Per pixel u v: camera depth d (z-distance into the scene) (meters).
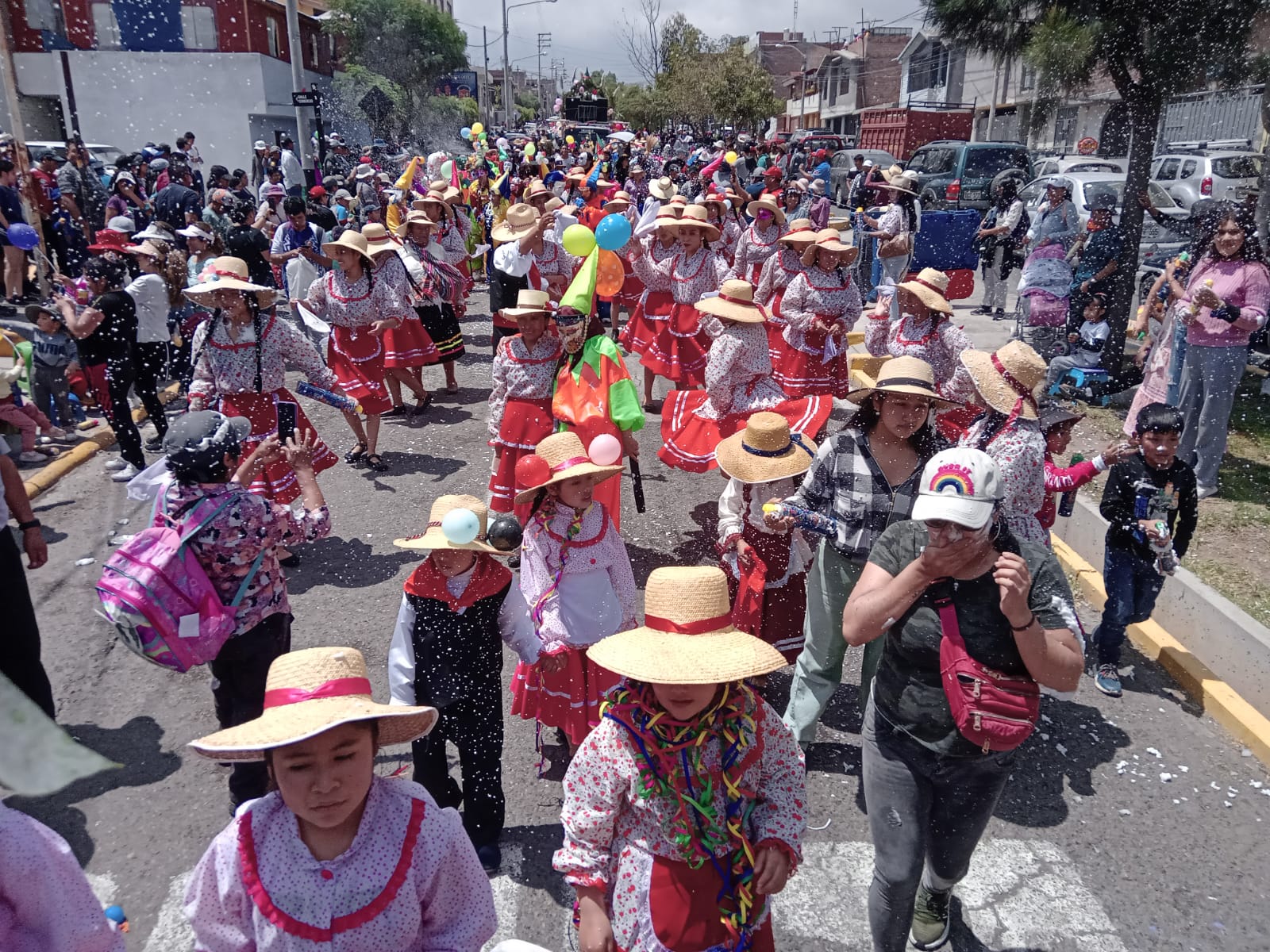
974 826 2.85
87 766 0.77
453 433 9.04
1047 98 9.32
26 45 22.98
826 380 8.31
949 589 2.62
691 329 8.82
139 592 3.24
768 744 2.32
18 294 11.95
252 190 26.17
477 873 2.04
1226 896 3.56
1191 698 4.87
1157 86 8.48
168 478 3.47
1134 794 4.13
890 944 2.95
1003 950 3.30
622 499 7.42
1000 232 13.01
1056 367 9.31
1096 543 6.07
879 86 56.75
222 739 1.81
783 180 21.64
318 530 3.58
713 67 49.81
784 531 4.02
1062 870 3.68
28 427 7.86
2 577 3.84
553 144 34.00
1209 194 16.33
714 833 2.20
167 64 25.25
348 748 1.87
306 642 5.32
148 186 16.17
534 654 3.53
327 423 9.39
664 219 8.61
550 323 6.06
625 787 2.24
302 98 20.23
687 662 2.16
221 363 5.67
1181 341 6.79
